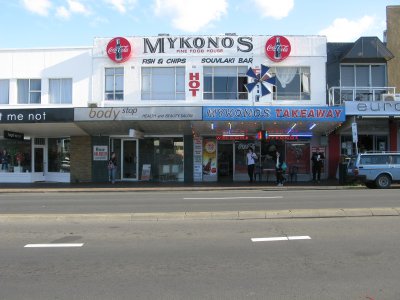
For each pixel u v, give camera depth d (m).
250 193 17.92
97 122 22.72
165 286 5.57
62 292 5.40
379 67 25.12
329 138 25.28
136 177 25.72
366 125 24.94
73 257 7.05
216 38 24.83
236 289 5.42
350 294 5.19
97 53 25.00
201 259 6.81
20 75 25.30
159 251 7.35
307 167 25.22
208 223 9.81
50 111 22.45
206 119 21.98
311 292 5.28
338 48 24.92
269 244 7.73
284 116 22.00
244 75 24.80
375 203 13.00
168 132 25.31
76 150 25.55
